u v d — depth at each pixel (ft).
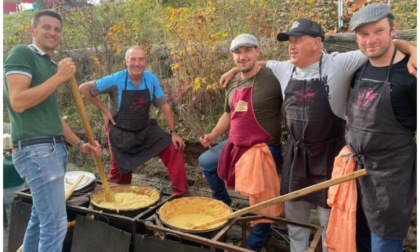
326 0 13.58
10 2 28.50
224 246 6.56
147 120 10.25
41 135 7.02
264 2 12.53
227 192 10.09
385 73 5.96
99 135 12.98
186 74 11.53
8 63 6.64
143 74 10.14
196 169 11.20
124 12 16.87
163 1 18.31
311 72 7.18
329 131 7.27
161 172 11.72
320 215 7.70
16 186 10.86
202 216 8.23
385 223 6.08
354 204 6.55
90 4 15.16
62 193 7.33
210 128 11.14
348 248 6.56
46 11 7.13
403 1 12.16
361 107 6.21
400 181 5.94
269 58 10.60
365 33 5.85
